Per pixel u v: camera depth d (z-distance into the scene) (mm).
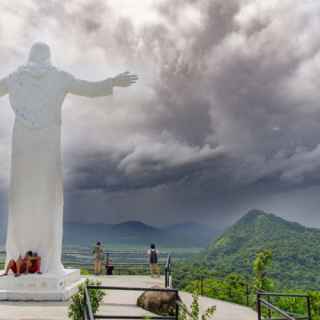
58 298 12289
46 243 13695
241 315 14969
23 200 13781
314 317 16266
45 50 14680
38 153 13930
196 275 22984
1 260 15453
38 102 14102
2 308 11219
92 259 23984
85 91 14609
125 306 12930
